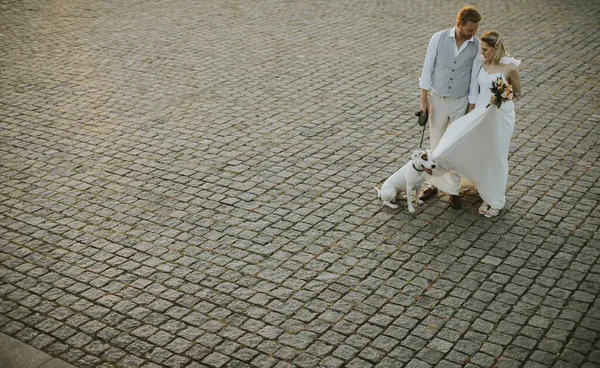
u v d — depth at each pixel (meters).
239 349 5.32
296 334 5.48
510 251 6.55
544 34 13.52
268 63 12.09
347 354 5.25
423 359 5.19
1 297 5.97
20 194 7.73
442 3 16.09
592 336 5.39
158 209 7.41
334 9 15.67
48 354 5.29
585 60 11.97
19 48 13.05
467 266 6.33
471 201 7.50
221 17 15.10
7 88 11.06
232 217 7.23
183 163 8.45
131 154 8.72
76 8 15.92
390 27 14.22
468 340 5.38
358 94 10.65
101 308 5.82
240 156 8.62
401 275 6.21
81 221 7.18
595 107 9.94
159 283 6.15
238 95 10.66
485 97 6.91
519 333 5.45
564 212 7.18
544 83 10.93
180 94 10.73
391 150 8.73
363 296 5.93
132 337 5.47
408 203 7.20
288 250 6.62
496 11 15.30
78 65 12.12
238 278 6.21
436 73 7.20
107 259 6.52
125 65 12.09
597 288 5.98
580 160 8.31
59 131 9.44
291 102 10.35
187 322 5.64
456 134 6.89
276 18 14.96
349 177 8.05
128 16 15.24
